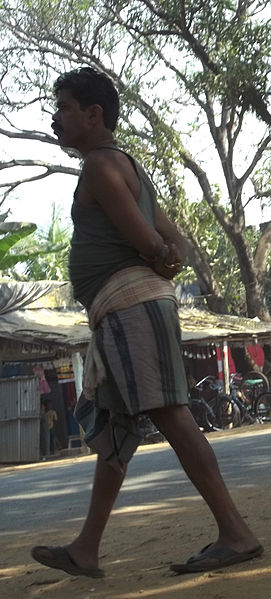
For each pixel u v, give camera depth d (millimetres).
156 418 3070
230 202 27672
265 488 6207
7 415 21984
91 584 3037
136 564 3420
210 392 24781
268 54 22453
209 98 27781
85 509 6648
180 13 23891
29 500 8141
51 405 23875
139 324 3037
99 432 3174
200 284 28969
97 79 3244
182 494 6660
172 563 3318
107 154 3150
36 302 23375
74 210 3207
